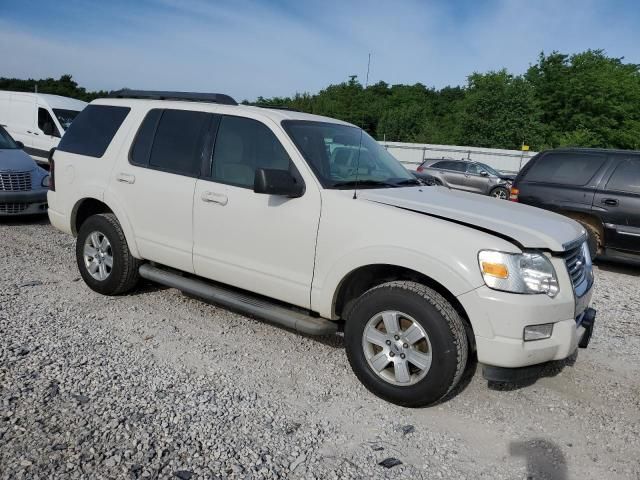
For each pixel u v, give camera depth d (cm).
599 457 328
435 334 346
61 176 570
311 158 416
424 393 353
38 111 1534
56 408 337
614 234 790
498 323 333
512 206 429
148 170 496
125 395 358
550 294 343
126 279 527
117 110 546
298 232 402
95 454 295
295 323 407
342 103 5825
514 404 385
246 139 446
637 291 708
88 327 466
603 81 4678
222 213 442
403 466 306
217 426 330
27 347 416
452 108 6650
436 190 453
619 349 497
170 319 498
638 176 784
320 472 295
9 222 895
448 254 344
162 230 487
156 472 284
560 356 351
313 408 361
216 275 455
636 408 389
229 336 470
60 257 689
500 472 308
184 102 502
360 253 372
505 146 4784
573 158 843
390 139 5744
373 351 381
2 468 279
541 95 4994
